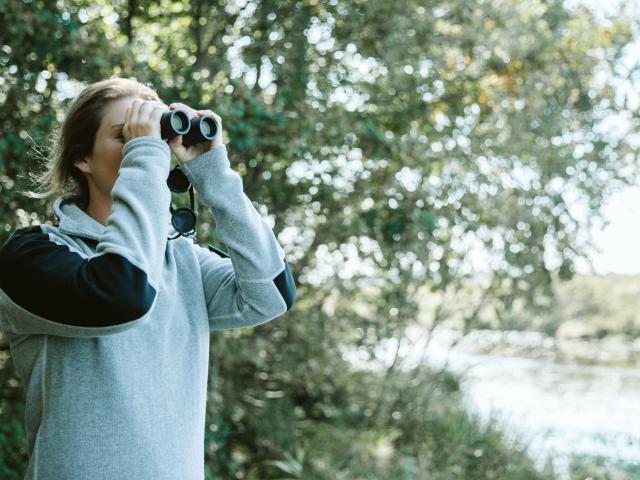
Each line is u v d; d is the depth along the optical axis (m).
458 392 6.71
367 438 5.48
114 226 1.09
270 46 4.18
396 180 4.21
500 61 5.16
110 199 1.31
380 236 4.28
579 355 12.94
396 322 5.46
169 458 1.14
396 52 4.46
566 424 7.34
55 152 1.39
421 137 4.71
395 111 4.72
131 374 1.14
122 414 1.12
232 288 1.35
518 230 5.39
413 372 6.26
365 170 4.28
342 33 4.32
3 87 3.21
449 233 4.82
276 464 4.80
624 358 12.86
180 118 1.22
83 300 1.04
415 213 4.05
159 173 1.16
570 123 5.79
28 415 1.17
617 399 9.08
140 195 1.12
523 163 5.44
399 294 5.11
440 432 5.77
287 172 4.19
